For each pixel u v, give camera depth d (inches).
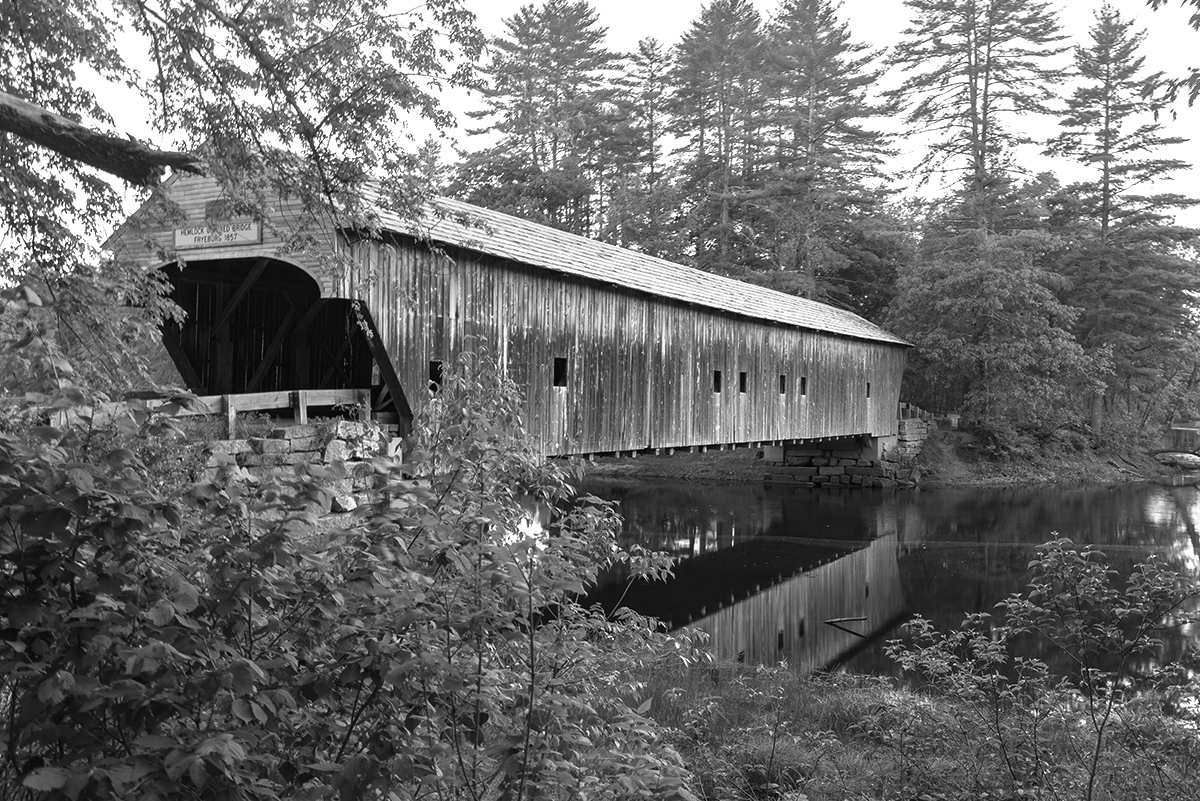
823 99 1684.3
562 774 112.3
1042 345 1236.5
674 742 287.6
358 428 386.9
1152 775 227.1
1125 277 1478.8
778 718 297.1
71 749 88.6
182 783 86.8
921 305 1302.9
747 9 1577.3
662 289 677.3
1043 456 1327.5
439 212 276.4
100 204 268.5
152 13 239.8
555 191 1523.1
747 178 1654.8
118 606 86.8
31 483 84.8
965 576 648.4
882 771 260.8
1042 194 1499.8
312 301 598.9
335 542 108.8
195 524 97.7
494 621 112.4
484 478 128.8
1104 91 1512.1
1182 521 887.7
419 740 112.5
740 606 561.6
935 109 1531.7
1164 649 427.2
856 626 514.6
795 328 910.4
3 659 81.8
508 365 525.3
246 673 87.5
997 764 239.3
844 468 1200.8
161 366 531.8
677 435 707.4
